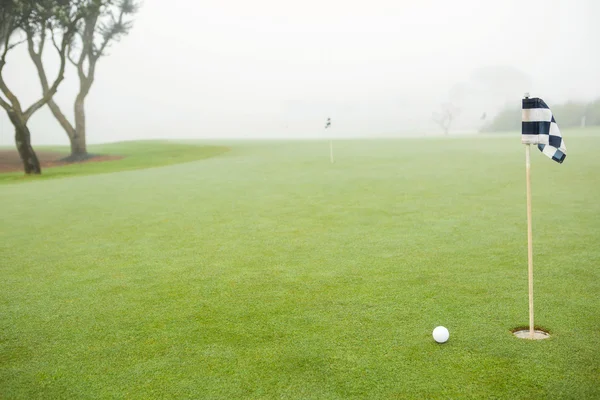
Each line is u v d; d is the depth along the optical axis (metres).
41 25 24.67
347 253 7.05
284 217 9.85
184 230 9.00
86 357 4.07
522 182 13.46
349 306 5.01
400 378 3.56
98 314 5.03
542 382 3.46
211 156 29.72
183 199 12.75
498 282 5.59
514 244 7.21
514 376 3.55
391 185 13.76
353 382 3.53
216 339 4.33
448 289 5.41
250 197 12.62
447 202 10.88
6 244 8.31
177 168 22.41
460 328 4.38
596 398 3.27
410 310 4.84
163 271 6.48
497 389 3.39
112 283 6.05
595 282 5.48
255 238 8.18
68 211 11.52
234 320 4.75
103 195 14.11
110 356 4.08
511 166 17.31
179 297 5.46
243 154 29.34
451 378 3.54
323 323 4.60
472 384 3.46
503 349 3.96
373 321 4.61
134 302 5.35
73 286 5.98
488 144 29.81
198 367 3.83
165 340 4.34
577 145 25.42
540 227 8.21
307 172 17.94
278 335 4.37
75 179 19.34
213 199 12.53
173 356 4.03
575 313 4.64
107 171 23.58
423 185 13.55
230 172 19.20
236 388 3.50
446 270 6.10
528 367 3.67
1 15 22.48
